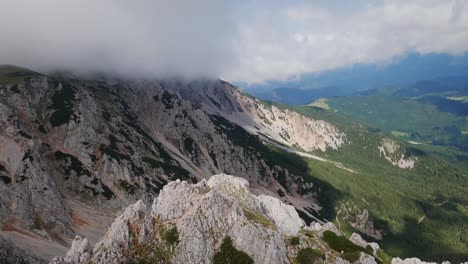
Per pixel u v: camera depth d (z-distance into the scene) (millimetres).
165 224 106625
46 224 159500
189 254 100250
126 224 103438
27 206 161500
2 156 174625
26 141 182625
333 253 110500
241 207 118000
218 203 110312
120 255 97750
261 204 137000
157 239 103125
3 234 138250
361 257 108812
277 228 113625
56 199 171750
